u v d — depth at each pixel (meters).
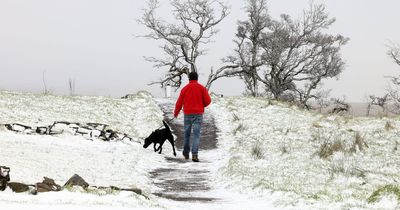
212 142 19.75
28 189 8.62
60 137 16.97
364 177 12.79
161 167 14.93
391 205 9.35
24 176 10.20
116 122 22.19
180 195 11.31
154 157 16.20
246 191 11.55
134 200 8.85
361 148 17.22
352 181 12.31
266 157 16.14
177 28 59.62
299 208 9.35
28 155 12.88
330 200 9.95
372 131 20.83
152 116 23.89
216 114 25.58
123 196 9.08
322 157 15.95
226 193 11.67
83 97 26.92
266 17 65.00
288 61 65.06
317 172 13.61
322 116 25.55
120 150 16.25
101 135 17.97
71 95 27.31
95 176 11.84
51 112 21.70
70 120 20.64
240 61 64.56
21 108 21.38
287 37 65.38
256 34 64.62
